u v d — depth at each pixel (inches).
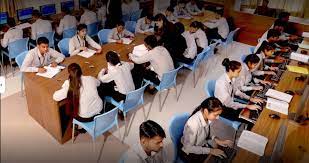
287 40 215.5
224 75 126.6
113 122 123.7
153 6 330.6
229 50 255.6
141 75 161.8
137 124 150.6
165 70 158.7
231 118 124.5
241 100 138.4
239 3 272.2
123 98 136.2
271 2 294.0
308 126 103.2
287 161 85.5
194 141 97.4
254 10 280.5
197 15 276.2
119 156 130.1
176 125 102.3
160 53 157.2
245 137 97.7
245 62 143.3
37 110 138.6
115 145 136.1
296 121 105.5
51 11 256.7
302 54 176.7
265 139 97.0
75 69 111.2
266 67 161.5
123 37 194.2
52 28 223.1
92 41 169.2
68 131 134.6
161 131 77.9
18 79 180.5
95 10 263.4
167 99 175.5
